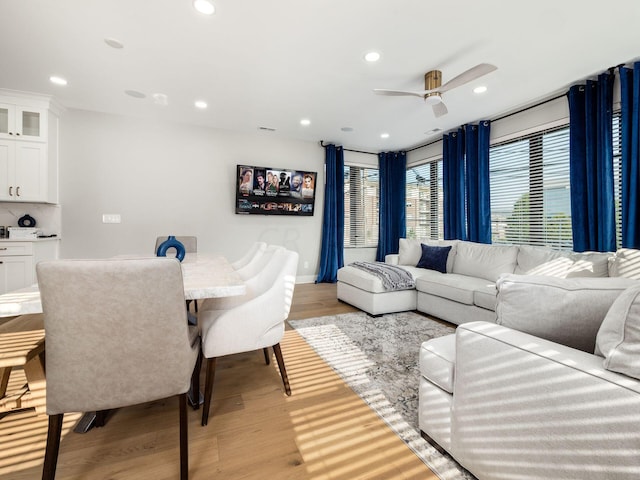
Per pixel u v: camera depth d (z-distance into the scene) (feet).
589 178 9.64
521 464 2.99
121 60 8.67
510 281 3.62
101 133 12.92
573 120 10.03
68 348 3.19
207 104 11.87
